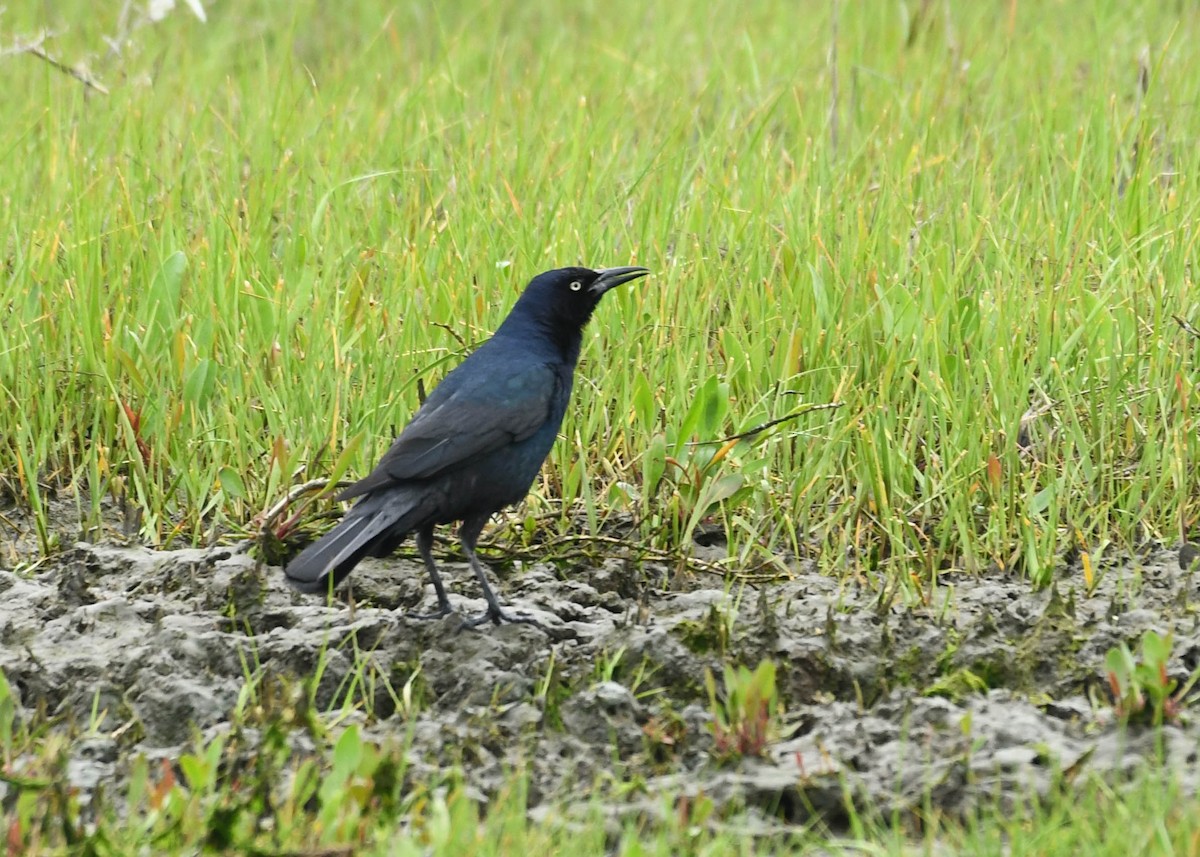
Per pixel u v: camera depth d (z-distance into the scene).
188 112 17.16
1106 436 11.47
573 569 10.77
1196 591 10.12
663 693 8.84
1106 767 7.68
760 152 15.60
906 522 10.67
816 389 11.88
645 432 11.47
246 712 8.55
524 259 13.03
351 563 9.38
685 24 22.36
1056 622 9.25
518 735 8.34
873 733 8.20
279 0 24.50
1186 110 17.03
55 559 10.91
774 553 10.90
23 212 14.32
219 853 7.13
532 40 22.20
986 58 19.67
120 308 12.57
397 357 12.05
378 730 8.41
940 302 12.44
